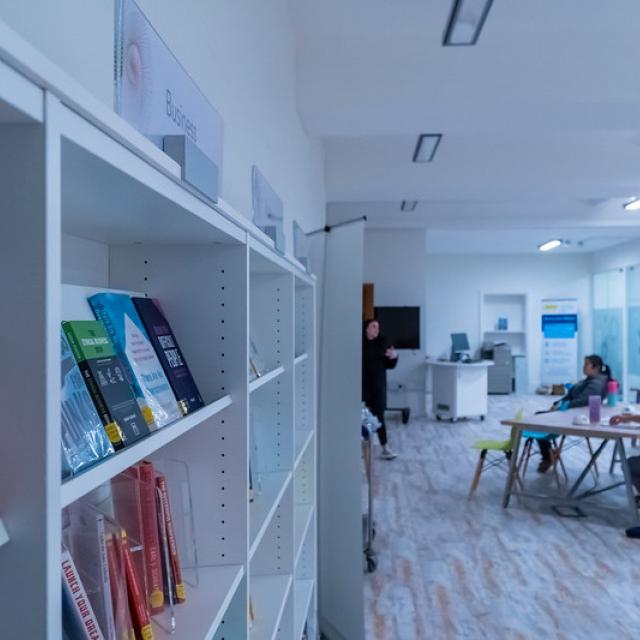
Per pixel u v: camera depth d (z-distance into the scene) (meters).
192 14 1.34
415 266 8.07
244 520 1.09
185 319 1.11
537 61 2.96
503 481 5.43
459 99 3.00
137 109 0.95
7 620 0.45
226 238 1.04
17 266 0.45
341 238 2.95
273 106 2.40
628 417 4.51
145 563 0.84
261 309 1.78
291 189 2.91
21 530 0.45
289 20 2.87
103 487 0.83
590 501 4.77
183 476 1.10
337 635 2.83
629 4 2.70
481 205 7.36
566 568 3.53
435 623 2.92
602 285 11.42
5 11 0.68
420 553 3.77
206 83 1.44
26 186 0.45
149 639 0.77
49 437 0.45
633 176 5.04
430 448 6.85
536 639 2.76
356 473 2.86
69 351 0.66
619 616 2.96
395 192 5.39
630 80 2.90
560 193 5.37
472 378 8.58
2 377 0.45
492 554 3.75
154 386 0.88
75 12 0.86
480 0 2.42
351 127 3.42
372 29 2.99
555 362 11.98
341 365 2.91
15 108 0.42
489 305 12.27
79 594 0.61
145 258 1.12
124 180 0.61
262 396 1.77
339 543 2.87
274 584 1.68
